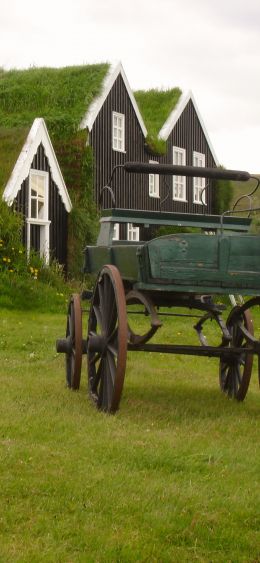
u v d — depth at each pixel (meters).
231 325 9.33
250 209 8.61
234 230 9.73
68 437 6.85
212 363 12.45
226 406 8.73
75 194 29.58
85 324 16.52
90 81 31.52
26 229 25.83
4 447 6.43
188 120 38.69
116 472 5.89
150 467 6.14
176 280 7.61
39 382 9.77
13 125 29.22
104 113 31.62
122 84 32.97
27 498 5.34
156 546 4.73
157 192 35.47
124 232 32.22
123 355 7.61
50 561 4.51
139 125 34.34
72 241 27.83
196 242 7.62
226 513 5.21
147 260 7.57
